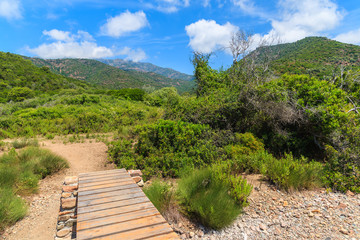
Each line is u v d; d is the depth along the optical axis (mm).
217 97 8938
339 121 6082
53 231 3635
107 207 2885
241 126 8367
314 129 6875
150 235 2227
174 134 6934
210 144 6812
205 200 3494
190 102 9289
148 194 3875
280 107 7113
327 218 3426
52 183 5469
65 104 20688
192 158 6234
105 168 6633
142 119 14805
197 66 11664
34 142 8648
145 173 5676
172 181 5434
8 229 3525
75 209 3637
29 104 23812
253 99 7887
